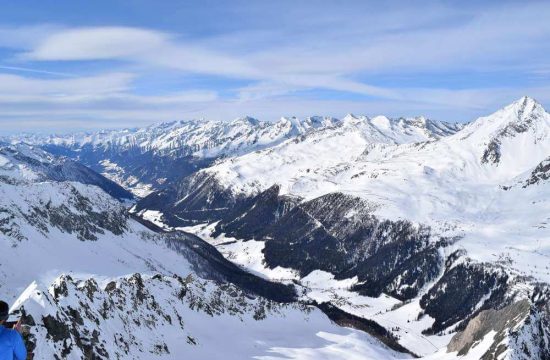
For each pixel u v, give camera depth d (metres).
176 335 87.88
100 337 54.03
